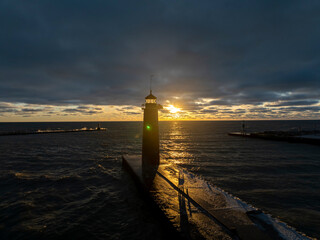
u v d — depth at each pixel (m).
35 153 26.56
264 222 5.74
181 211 6.64
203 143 40.19
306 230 7.55
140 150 30.39
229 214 6.27
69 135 63.53
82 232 7.32
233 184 13.07
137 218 8.27
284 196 10.91
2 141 43.09
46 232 7.30
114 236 7.02
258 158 22.78
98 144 38.50
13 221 8.06
